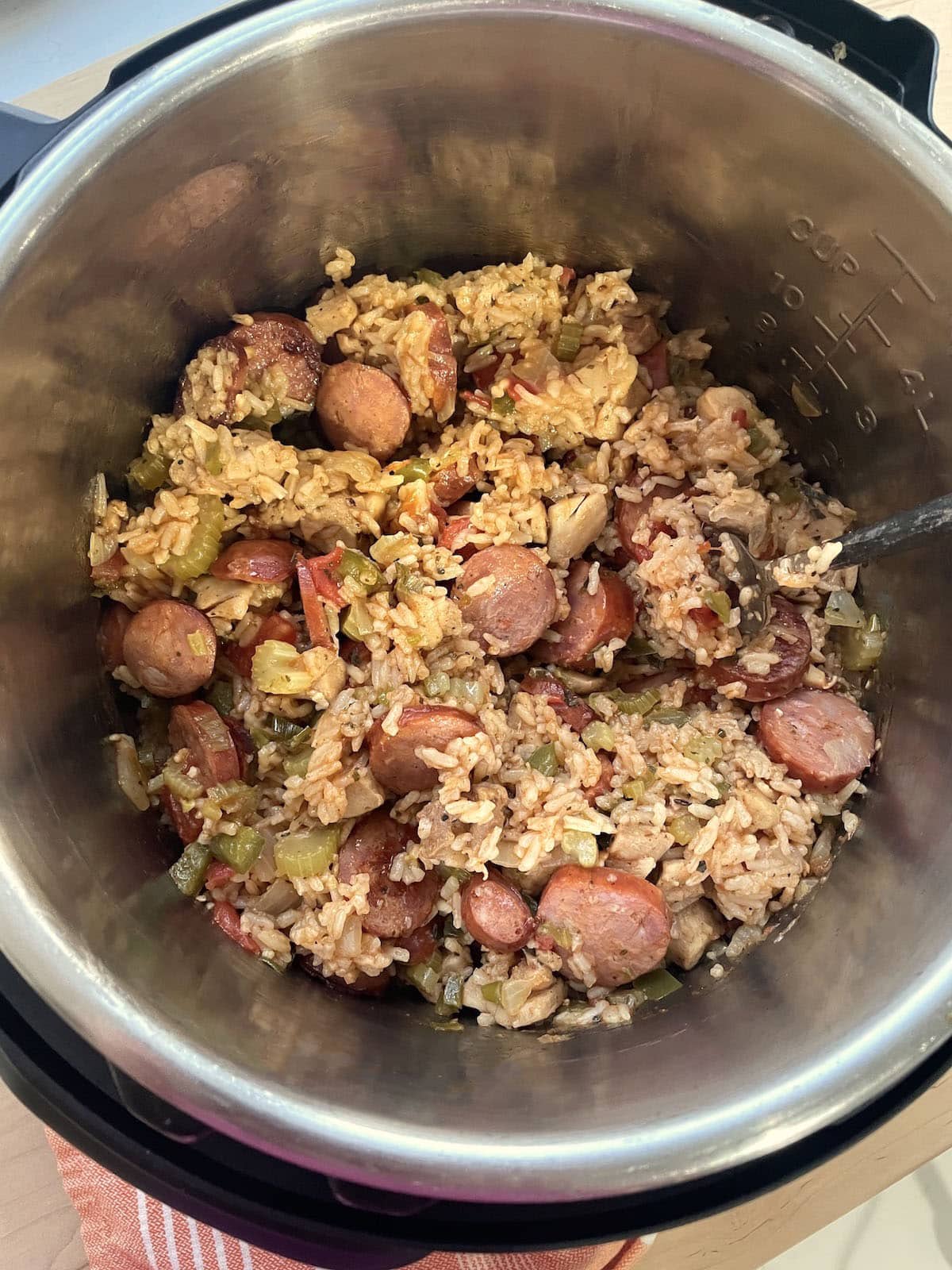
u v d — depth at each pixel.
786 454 0.30
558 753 0.27
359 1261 0.21
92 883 0.21
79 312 0.22
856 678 0.28
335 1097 0.18
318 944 0.25
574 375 0.29
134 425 0.26
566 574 0.29
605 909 0.24
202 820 0.26
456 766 0.25
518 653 0.29
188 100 0.20
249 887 0.26
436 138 0.24
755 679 0.27
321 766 0.26
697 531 0.28
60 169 0.20
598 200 0.26
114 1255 0.27
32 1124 0.28
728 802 0.26
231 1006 0.21
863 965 0.21
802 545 0.28
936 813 0.23
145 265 0.23
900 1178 0.28
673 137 0.23
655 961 0.25
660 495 0.29
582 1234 0.20
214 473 0.26
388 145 0.24
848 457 0.28
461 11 0.21
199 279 0.25
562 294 0.29
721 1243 0.28
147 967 0.20
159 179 0.22
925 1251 0.37
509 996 0.25
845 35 0.23
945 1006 0.18
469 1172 0.17
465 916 0.25
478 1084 0.21
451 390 0.28
